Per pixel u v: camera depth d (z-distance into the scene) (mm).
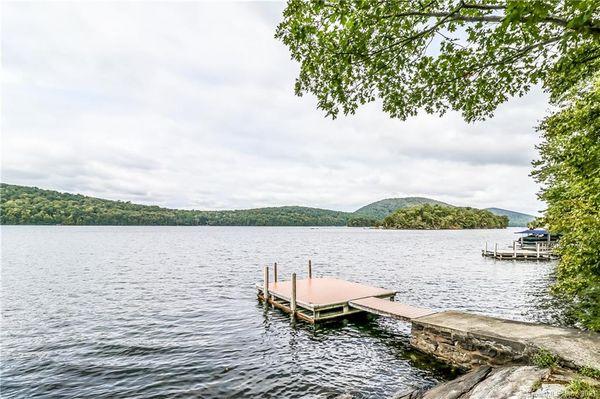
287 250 60656
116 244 70438
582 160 8047
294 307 16500
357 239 99312
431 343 11250
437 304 19719
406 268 35969
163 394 9391
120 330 15031
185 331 14883
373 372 10602
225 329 15117
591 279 8625
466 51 5211
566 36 4098
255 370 10898
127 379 10312
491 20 4305
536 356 7727
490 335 9195
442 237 110875
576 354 7387
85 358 11914
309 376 10430
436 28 4777
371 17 4445
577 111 8297
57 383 10078
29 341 13633
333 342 13352
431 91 5676
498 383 6609
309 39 5094
